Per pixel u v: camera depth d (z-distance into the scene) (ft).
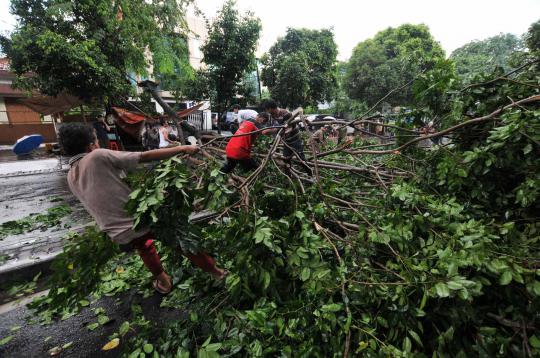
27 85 28.12
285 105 54.49
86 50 25.76
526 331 4.85
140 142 34.86
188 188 6.78
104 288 9.36
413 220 6.75
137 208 6.50
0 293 9.49
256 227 6.55
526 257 5.33
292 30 57.47
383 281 5.98
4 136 58.39
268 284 6.13
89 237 7.07
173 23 36.32
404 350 4.63
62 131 7.02
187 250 7.02
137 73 35.94
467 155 7.58
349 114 75.51
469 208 7.61
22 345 7.23
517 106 8.27
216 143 16.28
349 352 5.02
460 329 5.16
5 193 22.15
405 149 10.82
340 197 10.43
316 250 6.49
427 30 75.15
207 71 43.21
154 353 5.98
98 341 7.30
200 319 6.66
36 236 12.90
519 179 7.53
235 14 38.42
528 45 31.42
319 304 5.61
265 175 13.73
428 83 10.30
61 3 27.25
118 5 30.83
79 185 7.01
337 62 64.75
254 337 5.85
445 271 5.16
